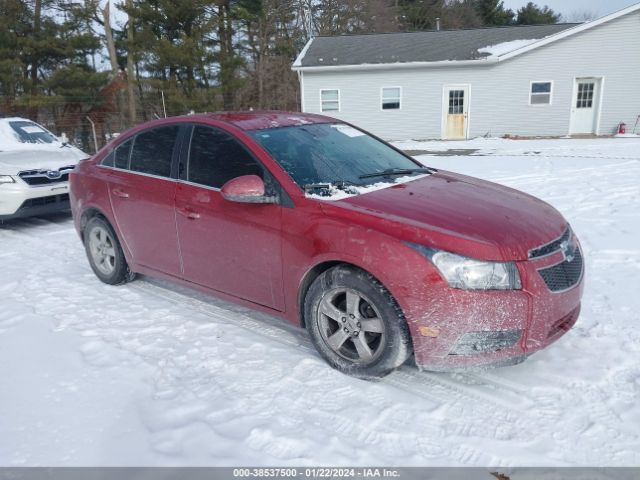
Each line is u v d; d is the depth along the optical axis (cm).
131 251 461
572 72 2058
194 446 266
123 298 462
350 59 2183
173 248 420
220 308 436
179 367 342
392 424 280
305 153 379
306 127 420
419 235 292
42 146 827
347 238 308
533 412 287
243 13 2845
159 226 425
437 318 285
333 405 298
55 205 749
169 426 282
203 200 386
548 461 251
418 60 2105
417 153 1681
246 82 2991
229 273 382
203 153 399
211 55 2611
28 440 273
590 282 468
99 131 2647
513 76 2095
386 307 299
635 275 479
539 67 2072
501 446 262
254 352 359
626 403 292
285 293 349
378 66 2119
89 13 2756
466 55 2109
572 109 2100
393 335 300
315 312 332
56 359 355
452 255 284
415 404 297
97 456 260
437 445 264
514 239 294
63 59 2705
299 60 2227
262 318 414
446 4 4412
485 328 284
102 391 316
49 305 450
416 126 2198
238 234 365
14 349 371
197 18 2675
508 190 388
